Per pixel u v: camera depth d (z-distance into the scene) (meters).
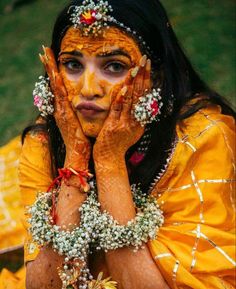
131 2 2.23
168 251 2.32
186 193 2.42
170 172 2.42
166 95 2.41
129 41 2.23
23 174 2.65
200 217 2.42
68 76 2.30
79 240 2.28
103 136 2.27
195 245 2.37
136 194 2.44
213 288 2.35
